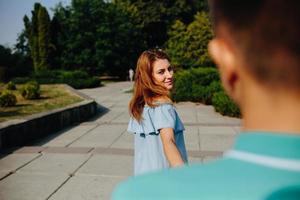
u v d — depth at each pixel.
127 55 46.75
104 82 37.75
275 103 0.51
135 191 0.50
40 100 15.84
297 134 0.47
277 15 0.50
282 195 0.44
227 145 8.02
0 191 5.12
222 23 0.55
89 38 44.06
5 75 37.56
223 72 0.57
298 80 0.50
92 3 44.09
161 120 2.24
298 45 0.50
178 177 0.50
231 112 12.35
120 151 7.13
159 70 2.38
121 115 13.57
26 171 6.03
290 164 0.45
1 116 11.64
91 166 6.24
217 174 0.49
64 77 30.98
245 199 0.45
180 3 50.53
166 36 52.78
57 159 6.70
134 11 50.06
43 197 4.93
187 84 17.03
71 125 11.11
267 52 0.51
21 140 8.34
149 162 2.31
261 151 0.48
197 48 37.94
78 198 4.90
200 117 12.47
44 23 43.28
